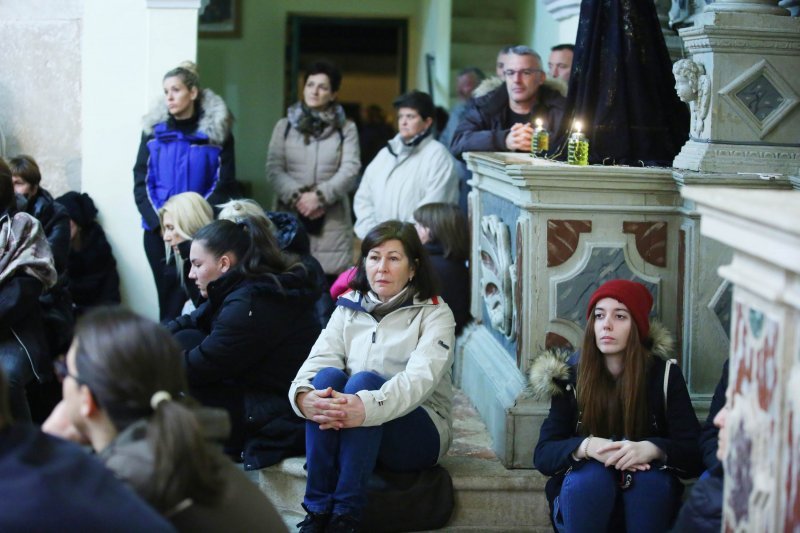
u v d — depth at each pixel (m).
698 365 3.96
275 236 4.32
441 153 5.96
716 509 2.64
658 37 4.29
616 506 3.41
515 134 5.19
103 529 1.86
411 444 3.83
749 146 3.96
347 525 3.61
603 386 3.50
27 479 1.88
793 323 2.11
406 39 10.92
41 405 4.70
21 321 4.34
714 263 3.93
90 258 6.35
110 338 2.09
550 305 4.02
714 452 3.27
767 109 3.98
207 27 10.18
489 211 4.81
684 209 3.96
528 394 4.02
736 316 2.35
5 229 4.31
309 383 3.77
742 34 3.91
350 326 3.93
